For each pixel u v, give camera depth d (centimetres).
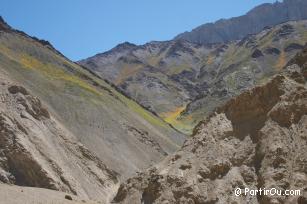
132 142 6494
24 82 6094
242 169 2611
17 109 4391
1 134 3894
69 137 4825
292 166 2467
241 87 14738
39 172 3797
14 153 3812
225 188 2559
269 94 2786
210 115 2969
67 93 6719
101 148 5722
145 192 2789
